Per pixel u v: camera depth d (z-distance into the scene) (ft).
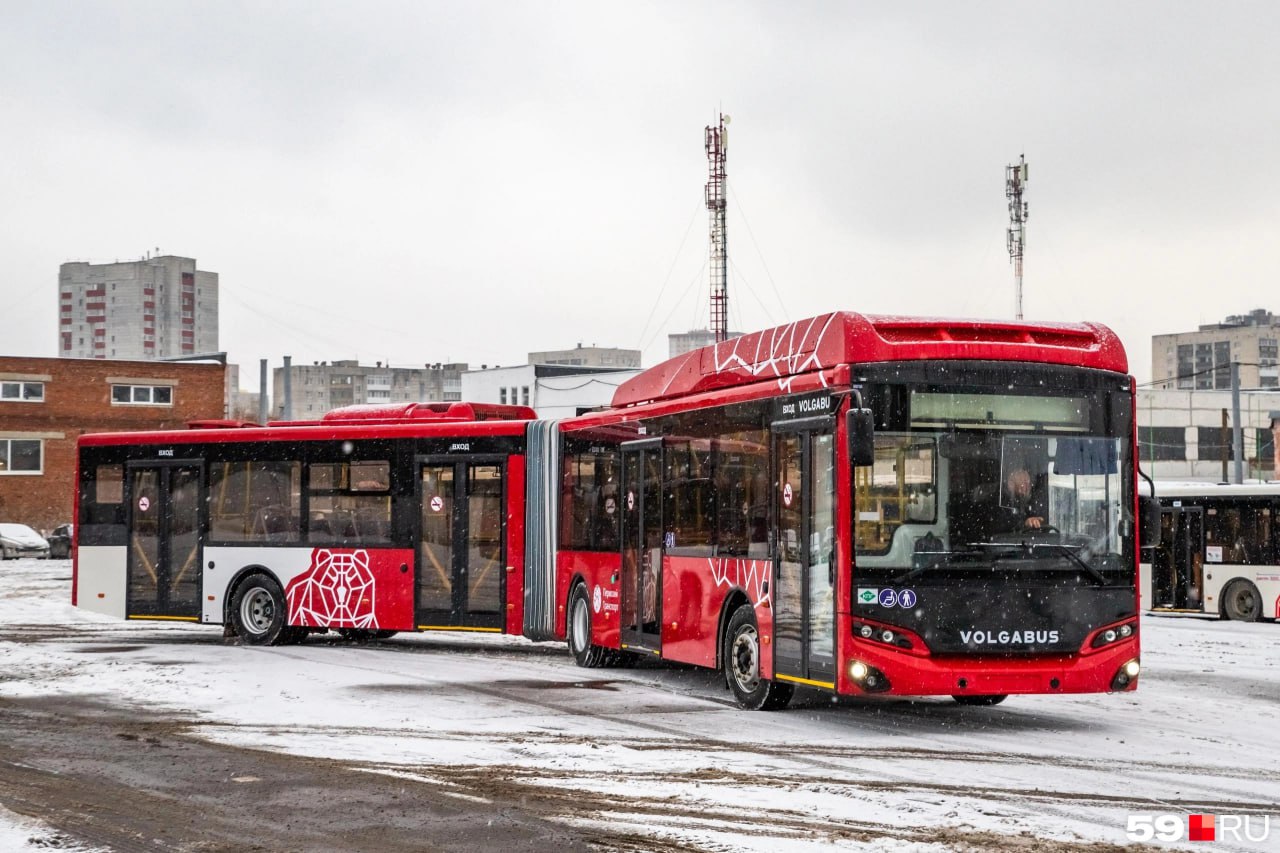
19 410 220.02
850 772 36.17
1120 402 44.14
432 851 27.48
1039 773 36.19
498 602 68.85
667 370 57.77
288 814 30.89
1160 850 27.55
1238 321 557.33
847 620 41.98
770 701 48.49
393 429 72.33
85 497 79.61
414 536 71.36
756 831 29.07
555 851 27.40
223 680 57.72
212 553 76.13
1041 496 43.06
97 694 53.06
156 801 32.42
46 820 30.37
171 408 230.27
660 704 50.57
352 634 79.66
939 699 53.21
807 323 45.75
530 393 257.34
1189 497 104.83
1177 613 107.55
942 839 28.30
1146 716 48.78
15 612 102.78
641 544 58.29
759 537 48.24
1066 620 42.70
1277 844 28.14
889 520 42.29
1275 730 45.16
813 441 44.57
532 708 49.29
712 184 176.14
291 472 74.69
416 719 46.32
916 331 43.50
